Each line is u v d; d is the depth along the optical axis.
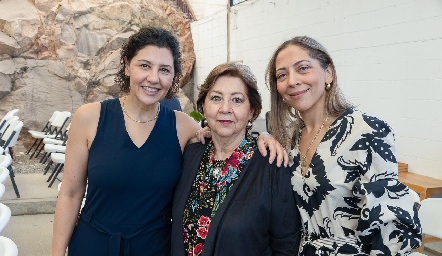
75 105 7.49
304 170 1.25
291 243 1.25
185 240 1.27
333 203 1.16
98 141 1.35
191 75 8.73
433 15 3.34
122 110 1.40
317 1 4.85
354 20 4.23
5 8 7.25
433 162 3.40
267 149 1.29
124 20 8.35
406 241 1.06
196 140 1.46
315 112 1.27
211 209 1.25
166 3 9.12
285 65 1.25
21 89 7.02
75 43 7.76
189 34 8.73
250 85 1.28
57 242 1.40
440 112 3.32
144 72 1.31
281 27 5.70
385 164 1.09
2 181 2.12
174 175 1.39
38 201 4.20
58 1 7.84
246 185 1.23
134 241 1.37
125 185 1.34
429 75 3.40
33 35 7.21
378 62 3.93
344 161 1.15
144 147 1.36
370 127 1.12
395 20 3.71
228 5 7.20
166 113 1.45
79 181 1.42
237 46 7.02
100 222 1.37
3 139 4.86
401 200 1.07
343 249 1.14
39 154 6.86
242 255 1.18
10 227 3.75
